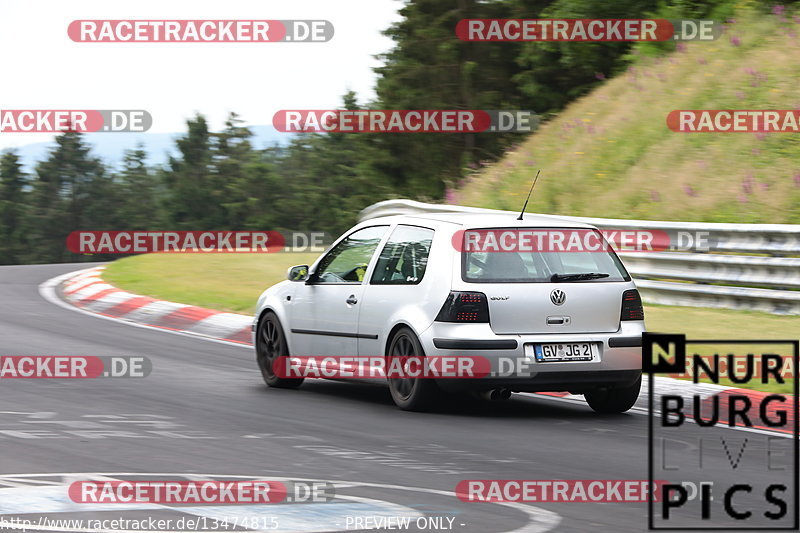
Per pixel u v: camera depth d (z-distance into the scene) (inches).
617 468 836.6
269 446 898.1
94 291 2279.8
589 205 2377.0
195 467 806.5
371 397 1201.4
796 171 2063.2
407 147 4832.7
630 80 2768.2
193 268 2566.4
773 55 2463.1
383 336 1128.8
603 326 1101.7
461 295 1077.1
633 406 1163.3
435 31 4798.2
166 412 1064.2
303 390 1246.3
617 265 1137.4
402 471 808.3
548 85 3801.7
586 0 3331.7
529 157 2728.8
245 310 1889.8
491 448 912.9
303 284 1249.4
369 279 1170.0
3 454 837.2
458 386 1072.2
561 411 1130.0
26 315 1943.9
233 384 1277.1
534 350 1074.1
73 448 868.6
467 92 4660.4
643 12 3262.8
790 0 2659.9
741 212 2033.7
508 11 4690.0
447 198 2812.5
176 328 1841.8
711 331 1472.7
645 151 2418.8
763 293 1632.6
